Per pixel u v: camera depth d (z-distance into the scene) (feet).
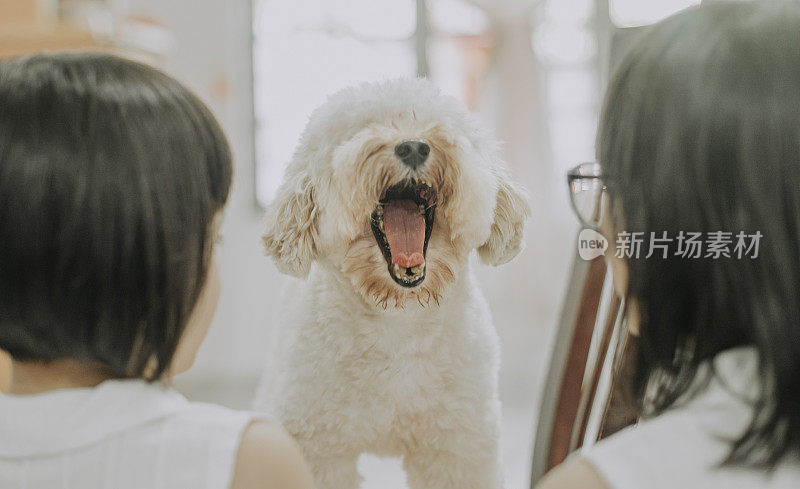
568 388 4.51
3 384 6.54
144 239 2.29
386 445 5.01
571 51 16.28
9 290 2.27
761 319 2.07
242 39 16.48
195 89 15.88
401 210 4.96
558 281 15.08
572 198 3.39
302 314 5.13
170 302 2.38
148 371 2.48
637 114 2.27
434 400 4.84
